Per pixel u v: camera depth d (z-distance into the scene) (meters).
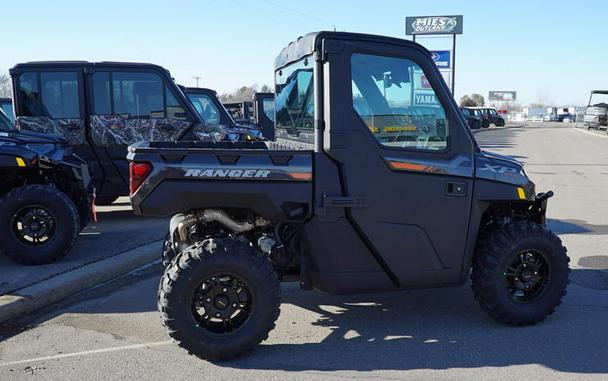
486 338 4.57
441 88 4.46
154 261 7.02
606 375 3.93
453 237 4.56
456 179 4.50
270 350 4.38
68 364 4.16
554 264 4.76
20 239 6.39
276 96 5.65
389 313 5.16
